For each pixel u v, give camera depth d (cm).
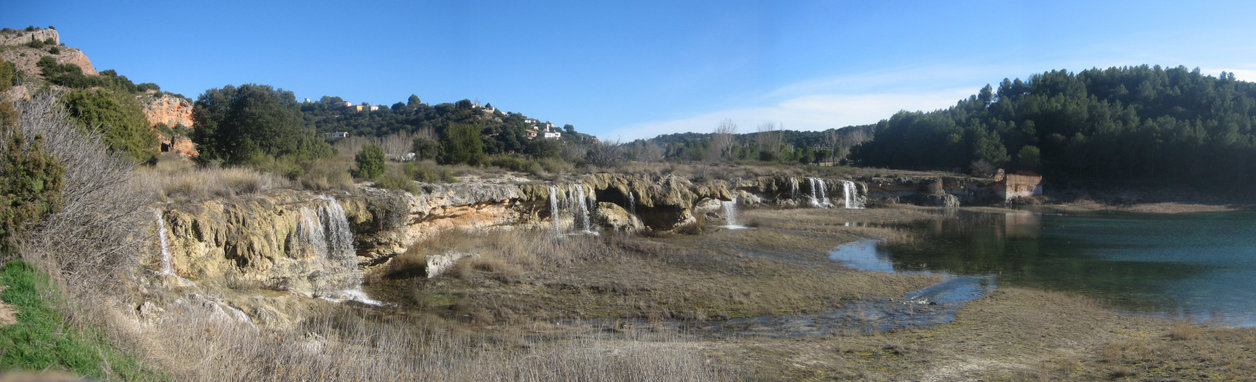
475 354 1188
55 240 906
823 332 1423
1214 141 6050
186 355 803
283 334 1166
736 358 1146
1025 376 1028
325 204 1972
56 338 664
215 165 2445
